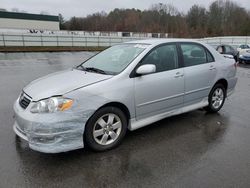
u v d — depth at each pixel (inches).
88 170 114.1
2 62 583.5
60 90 117.9
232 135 154.7
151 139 147.3
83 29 3366.1
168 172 113.3
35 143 113.8
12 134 150.7
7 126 163.0
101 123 128.3
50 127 110.7
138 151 132.6
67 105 114.0
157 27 2802.7
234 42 1482.5
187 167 117.5
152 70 134.6
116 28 3142.2
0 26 2224.4
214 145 140.5
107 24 3250.5
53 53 964.0
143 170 114.7
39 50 1040.2
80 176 109.5
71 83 125.0
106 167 116.8
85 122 120.0
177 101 162.1
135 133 155.6
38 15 2390.5
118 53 159.3
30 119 112.5
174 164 120.2
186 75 163.5
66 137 115.0
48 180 106.3
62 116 112.6
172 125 169.9
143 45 155.2
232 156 128.0
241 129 164.6
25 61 621.9
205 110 200.2
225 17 2711.6
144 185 103.8
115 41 1416.1
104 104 124.8
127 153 130.3
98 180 106.9
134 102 137.3
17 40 1157.7
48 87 123.8
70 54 935.0
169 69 155.5
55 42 1253.1
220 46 651.5
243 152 132.4
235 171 114.2
